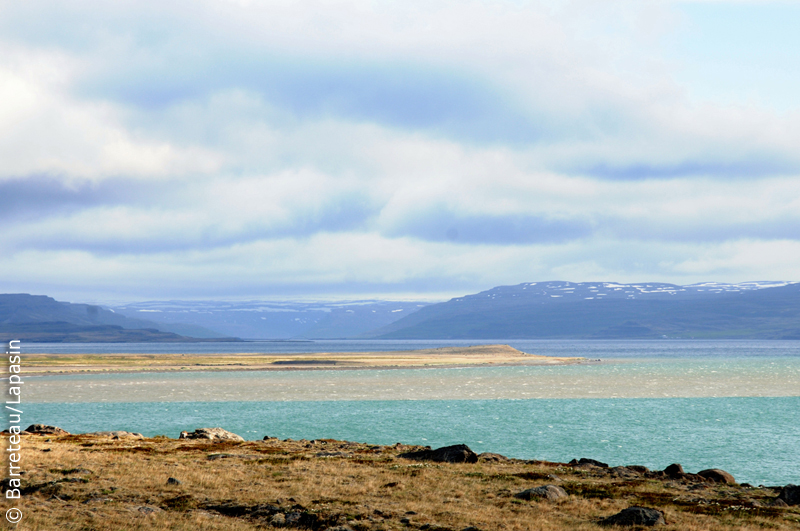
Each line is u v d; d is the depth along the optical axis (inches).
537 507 1191.6
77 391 5255.9
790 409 4087.1
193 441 2139.5
